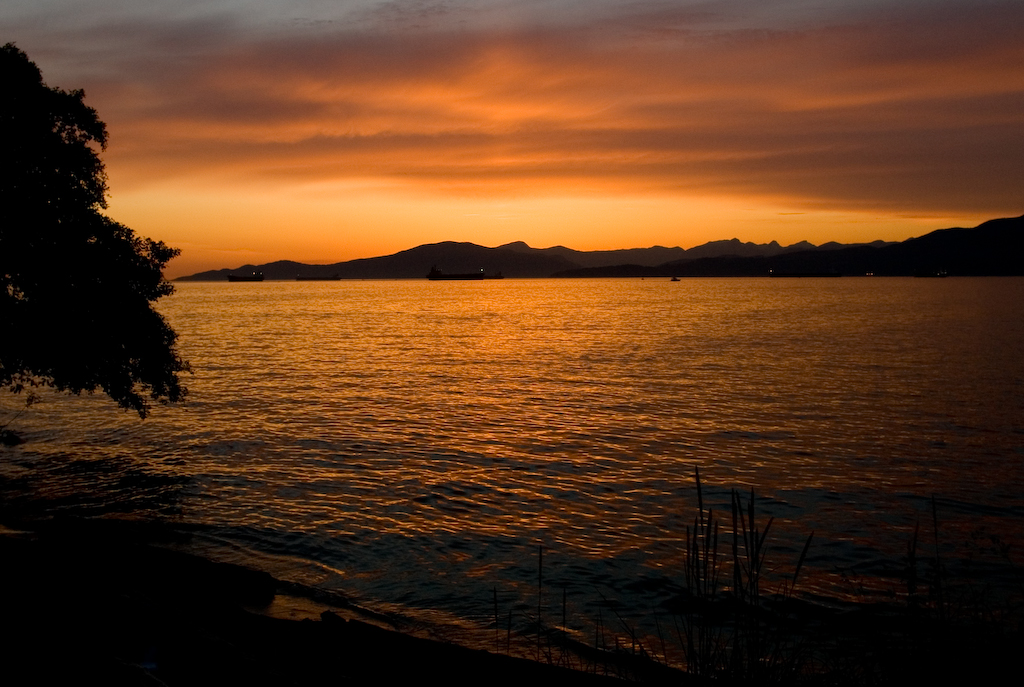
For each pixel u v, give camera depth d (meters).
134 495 18.66
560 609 11.67
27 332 19.20
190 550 14.48
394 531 15.91
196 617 7.95
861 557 14.07
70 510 17.28
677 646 9.91
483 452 24.16
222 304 188.62
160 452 23.95
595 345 70.44
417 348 67.62
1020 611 8.17
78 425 28.72
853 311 129.62
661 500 18.47
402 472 21.30
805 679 4.94
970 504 18.20
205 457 23.25
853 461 23.06
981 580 12.36
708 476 21.03
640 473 21.38
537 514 17.19
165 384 23.95
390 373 47.94
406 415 31.66
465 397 37.19
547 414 32.16
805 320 106.75
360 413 32.06
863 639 7.00
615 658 7.46
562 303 186.88
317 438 26.41
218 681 4.92
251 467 21.88
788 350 63.69
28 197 18.72
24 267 18.86
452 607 11.74
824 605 11.02
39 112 18.97
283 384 41.94
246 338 78.50
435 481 20.27
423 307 166.88
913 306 145.12
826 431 28.23
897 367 50.25
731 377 45.78
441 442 25.83
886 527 16.20
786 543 15.02
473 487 19.62
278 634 7.41
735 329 90.69
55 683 4.46
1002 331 81.38
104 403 33.81
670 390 40.03
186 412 32.03
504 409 33.47
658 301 192.38
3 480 20.17
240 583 11.32
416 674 6.24
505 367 51.91
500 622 10.97
